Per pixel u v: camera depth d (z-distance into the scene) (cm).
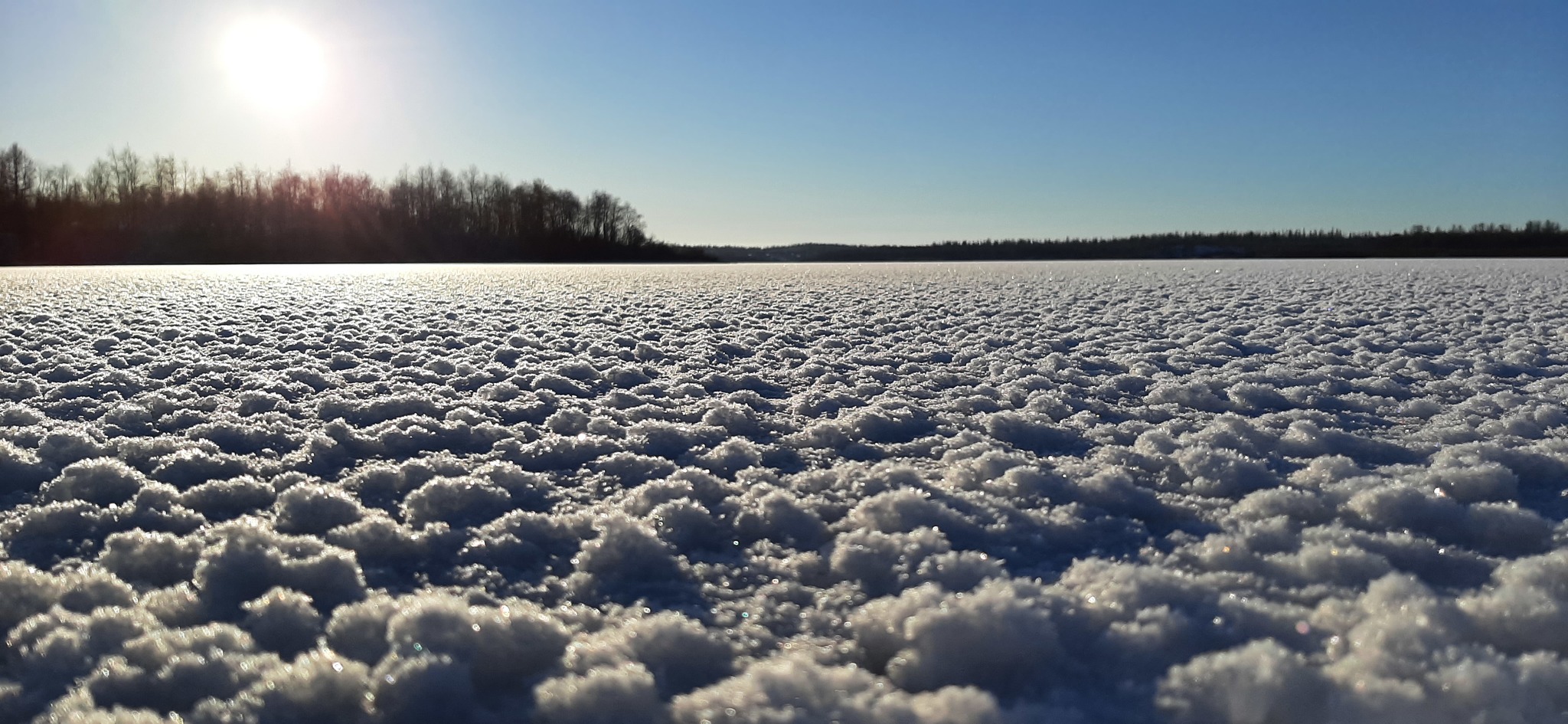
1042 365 648
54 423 428
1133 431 426
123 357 659
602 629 214
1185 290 1476
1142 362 655
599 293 1524
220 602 224
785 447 398
